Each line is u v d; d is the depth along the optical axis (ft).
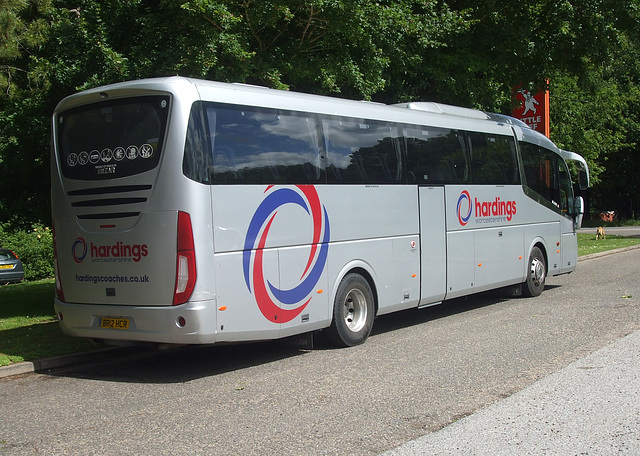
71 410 21.74
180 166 24.64
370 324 32.17
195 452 17.13
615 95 124.77
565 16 50.85
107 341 27.04
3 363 27.61
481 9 51.06
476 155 40.37
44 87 43.57
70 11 41.34
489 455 16.28
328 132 30.42
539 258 46.42
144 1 37.93
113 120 26.32
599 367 24.61
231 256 25.64
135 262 25.39
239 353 31.01
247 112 26.89
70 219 27.27
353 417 19.71
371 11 38.81
